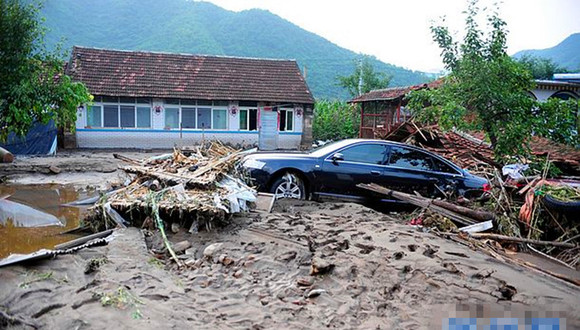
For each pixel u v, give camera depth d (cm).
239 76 2700
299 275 521
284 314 426
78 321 375
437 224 763
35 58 1388
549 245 683
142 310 406
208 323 401
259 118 2592
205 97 2456
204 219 674
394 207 940
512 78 1116
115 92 2323
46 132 1873
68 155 1895
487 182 918
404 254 579
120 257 543
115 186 1001
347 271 522
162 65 2636
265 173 886
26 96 1291
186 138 2500
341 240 633
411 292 479
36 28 1370
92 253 548
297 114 2631
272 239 635
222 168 834
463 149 1347
